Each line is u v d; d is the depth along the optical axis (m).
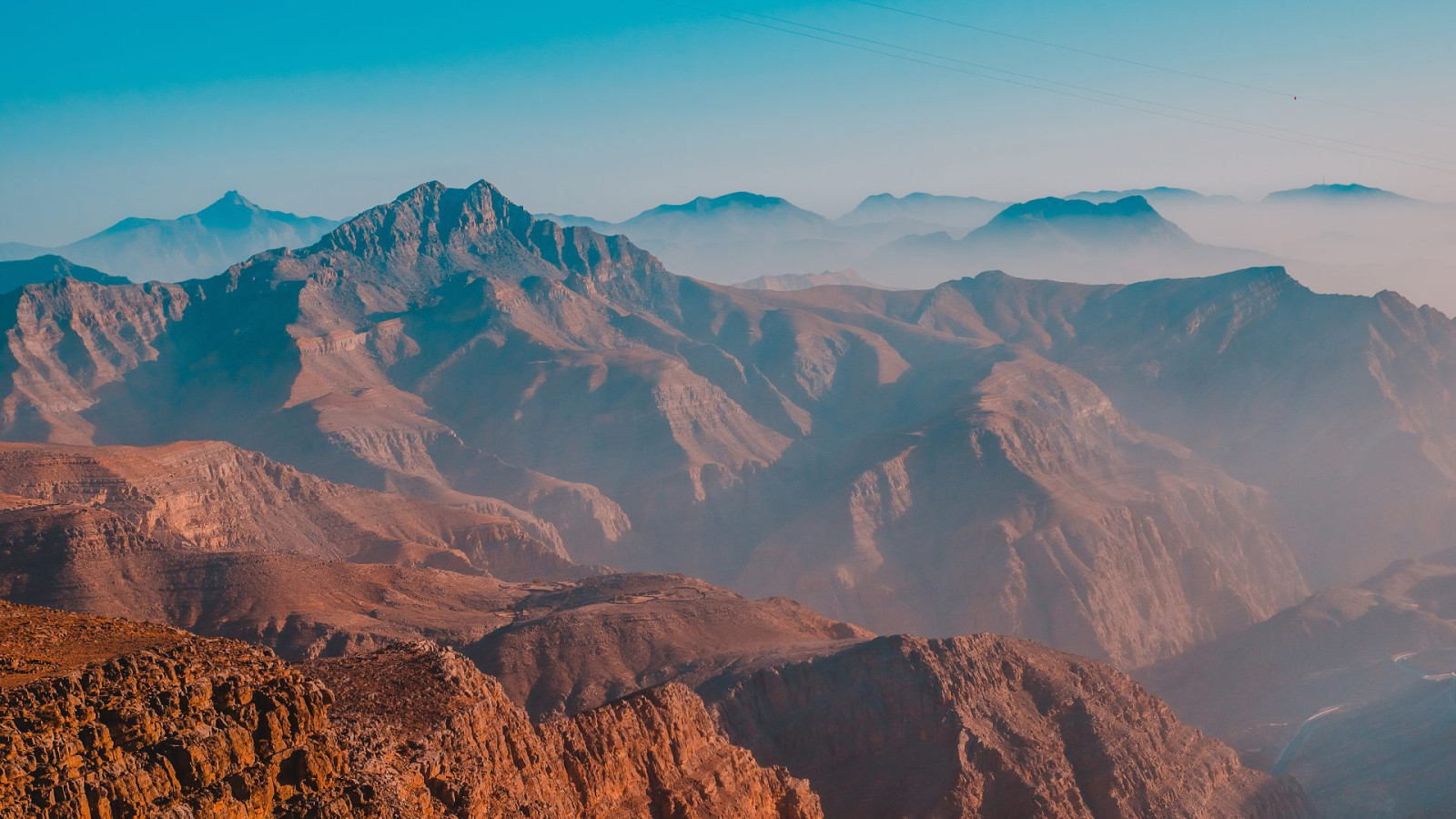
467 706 79.12
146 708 45.25
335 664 83.44
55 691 43.59
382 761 61.81
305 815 48.66
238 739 47.22
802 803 118.44
